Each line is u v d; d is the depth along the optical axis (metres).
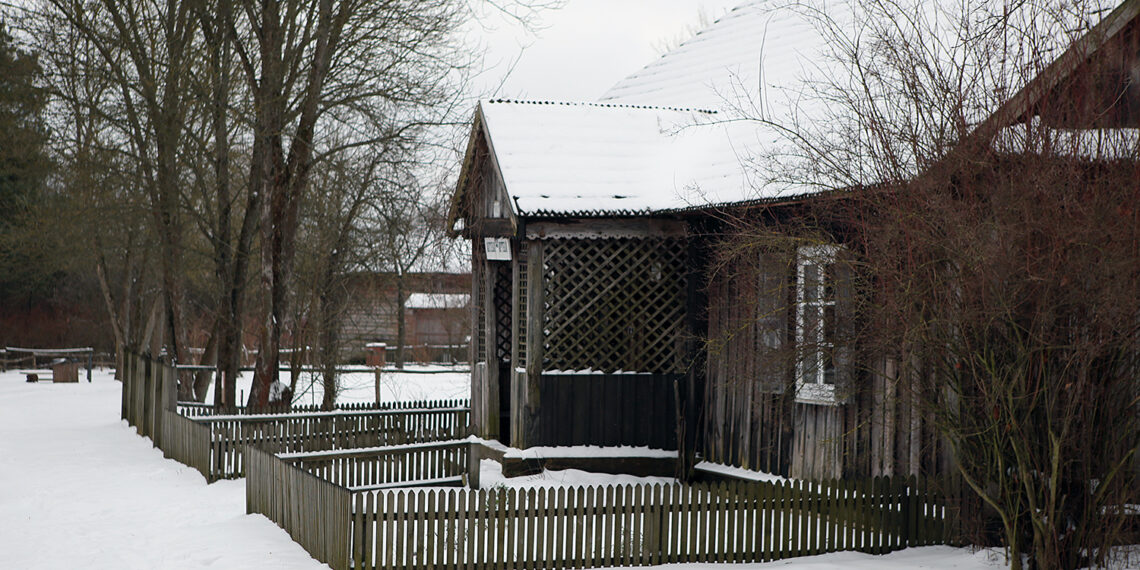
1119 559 9.94
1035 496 9.68
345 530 9.88
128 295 39.44
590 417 15.37
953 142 8.91
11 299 50.28
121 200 25.61
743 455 14.26
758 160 13.47
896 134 9.34
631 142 16.41
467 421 18.72
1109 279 8.43
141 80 23.61
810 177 11.57
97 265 34.84
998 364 9.28
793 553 10.84
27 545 11.51
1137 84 9.45
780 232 11.26
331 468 13.95
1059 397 9.45
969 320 8.85
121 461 17.91
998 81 9.12
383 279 23.70
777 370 12.18
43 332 50.34
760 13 19.34
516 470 15.09
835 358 11.34
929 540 11.09
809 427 13.12
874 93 11.13
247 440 16.17
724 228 14.10
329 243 22.94
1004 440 9.55
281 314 20.78
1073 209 8.38
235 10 22.17
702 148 15.60
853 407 12.39
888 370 11.82
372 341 44.38
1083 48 8.88
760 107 15.12
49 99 25.50
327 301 22.69
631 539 10.54
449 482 14.55
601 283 15.38
